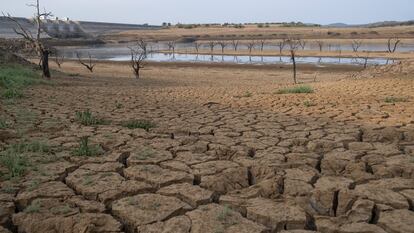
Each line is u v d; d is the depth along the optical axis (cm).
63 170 556
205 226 390
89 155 639
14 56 2975
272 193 489
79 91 1702
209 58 7569
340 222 401
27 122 884
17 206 450
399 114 992
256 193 481
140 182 512
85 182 507
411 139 766
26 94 1438
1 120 883
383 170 557
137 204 443
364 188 486
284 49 10012
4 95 1329
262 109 1148
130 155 636
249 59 7112
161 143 724
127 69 4956
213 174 550
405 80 1845
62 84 2119
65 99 1359
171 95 1595
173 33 18800
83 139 718
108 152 659
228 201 454
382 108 1089
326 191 474
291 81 3281
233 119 976
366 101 1245
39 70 2828
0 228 390
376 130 816
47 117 969
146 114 1062
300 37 14150
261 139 757
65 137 759
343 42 11644
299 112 1070
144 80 3044
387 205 436
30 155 625
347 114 1012
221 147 691
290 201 461
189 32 19212
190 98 1477
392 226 387
